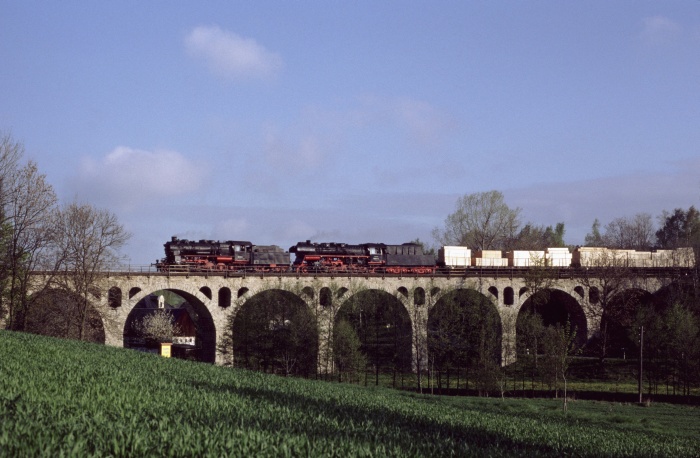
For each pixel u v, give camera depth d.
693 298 88.00
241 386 34.16
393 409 32.44
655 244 171.12
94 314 67.25
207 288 75.88
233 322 74.81
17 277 63.28
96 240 66.06
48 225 64.56
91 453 14.98
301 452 16.91
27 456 14.01
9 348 36.06
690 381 64.81
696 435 41.22
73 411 18.95
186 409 21.64
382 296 93.75
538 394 67.88
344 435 20.45
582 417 46.31
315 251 88.38
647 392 68.31
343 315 88.38
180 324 108.88
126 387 25.36
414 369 82.19
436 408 36.44
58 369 28.80
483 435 27.75
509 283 89.19
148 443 15.81
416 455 19.02
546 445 27.45
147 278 69.75
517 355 84.50
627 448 30.17
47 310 65.44
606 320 85.06
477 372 65.06
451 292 86.44
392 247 93.25
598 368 79.62
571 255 101.06
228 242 82.94
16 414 17.14
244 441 16.75
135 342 108.06
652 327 74.69
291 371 76.56
